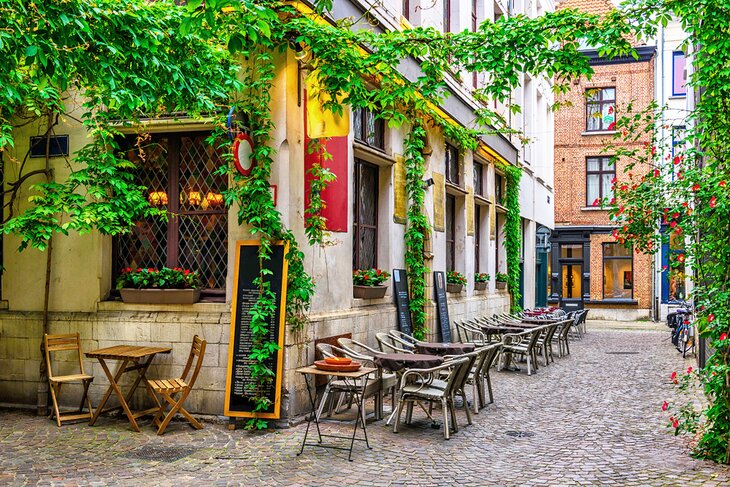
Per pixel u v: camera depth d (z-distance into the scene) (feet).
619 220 31.19
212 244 29.43
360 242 37.17
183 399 26.16
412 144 41.45
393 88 28.84
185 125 28.73
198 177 29.71
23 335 30.63
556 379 41.88
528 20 25.75
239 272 27.55
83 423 27.43
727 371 22.09
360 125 36.27
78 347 29.37
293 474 20.92
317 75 27.48
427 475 21.09
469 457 23.22
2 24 17.62
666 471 21.66
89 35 19.08
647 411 31.65
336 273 32.30
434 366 27.09
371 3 35.17
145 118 28.73
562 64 25.43
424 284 42.14
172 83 23.54
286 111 27.68
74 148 30.60
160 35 22.54
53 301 30.53
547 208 95.55
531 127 84.84
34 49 17.37
